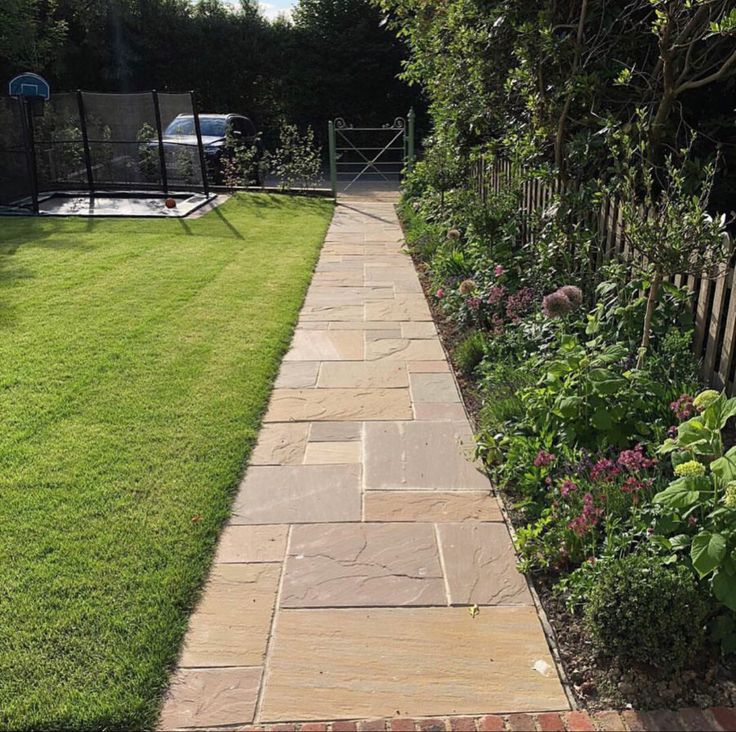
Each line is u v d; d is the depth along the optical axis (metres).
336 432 4.16
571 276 5.27
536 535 2.99
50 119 13.91
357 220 12.46
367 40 25.11
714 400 2.84
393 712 2.23
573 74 5.52
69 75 23.86
